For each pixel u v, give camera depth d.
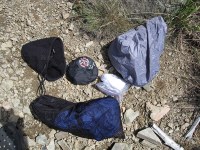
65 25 1.06
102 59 1.03
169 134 0.95
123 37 0.97
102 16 1.05
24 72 0.99
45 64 0.97
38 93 0.97
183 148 0.94
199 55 1.04
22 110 0.95
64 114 0.92
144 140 0.94
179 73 1.03
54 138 0.93
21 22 1.05
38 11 1.07
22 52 1.00
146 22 1.00
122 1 1.05
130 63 0.96
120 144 0.92
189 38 1.05
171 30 1.05
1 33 1.03
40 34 1.04
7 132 0.91
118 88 0.98
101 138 0.92
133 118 0.96
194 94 1.00
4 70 0.98
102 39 1.05
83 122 0.90
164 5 1.04
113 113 0.92
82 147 0.93
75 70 0.97
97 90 0.99
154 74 0.99
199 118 0.96
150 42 0.97
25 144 0.91
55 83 0.99
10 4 1.07
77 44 1.04
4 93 0.96
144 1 1.04
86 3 1.07
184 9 1.03
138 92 1.00
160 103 0.98
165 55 1.04
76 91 0.99
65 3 1.09
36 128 0.94
